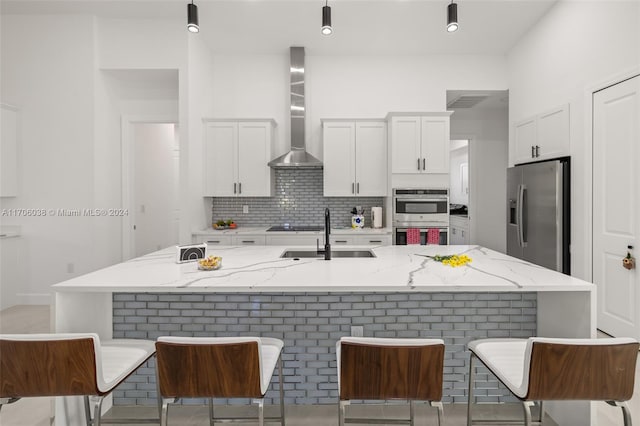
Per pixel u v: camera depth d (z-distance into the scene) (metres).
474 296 2.13
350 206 4.91
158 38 4.05
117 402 2.17
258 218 4.94
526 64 4.25
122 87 4.53
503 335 2.13
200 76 4.40
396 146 4.35
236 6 3.69
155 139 5.93
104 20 4.05
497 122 6.10
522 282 1.70
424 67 4.81
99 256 4.14
